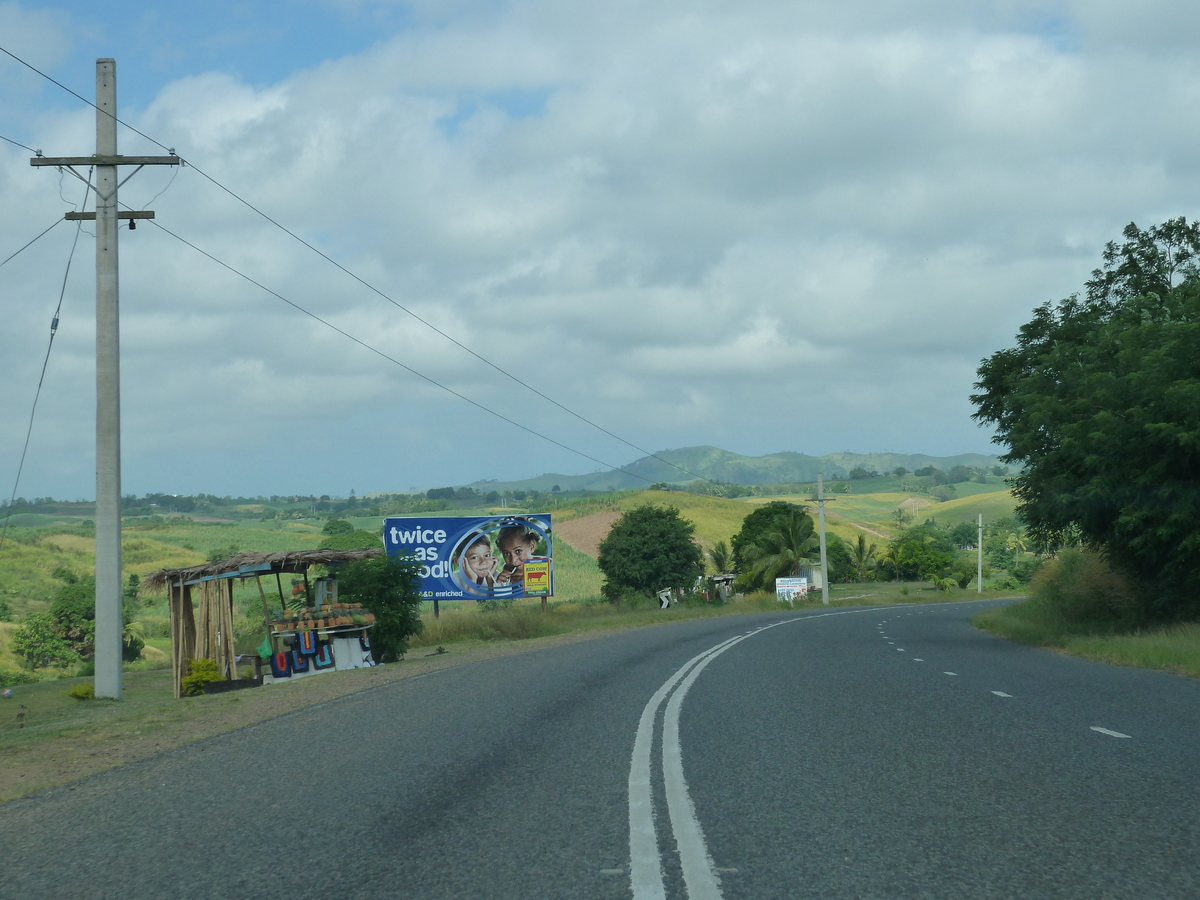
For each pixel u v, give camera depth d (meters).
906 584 100.88
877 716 9.80
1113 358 23.19
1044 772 6.84
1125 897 4.21
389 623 21.83
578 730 9.15
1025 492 25.52
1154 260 28.36
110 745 10.09
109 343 20.02
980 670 15.09
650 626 34.50
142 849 5.46
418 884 4.56
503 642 27.66
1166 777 6.63
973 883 4.40
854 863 4.71
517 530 42.78
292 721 10.83
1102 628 23.67
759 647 21.20
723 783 6.61
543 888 4.43
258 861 5.08
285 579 91.12
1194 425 19.91
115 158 20.33
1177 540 21.34
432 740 8.79
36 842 5.78
